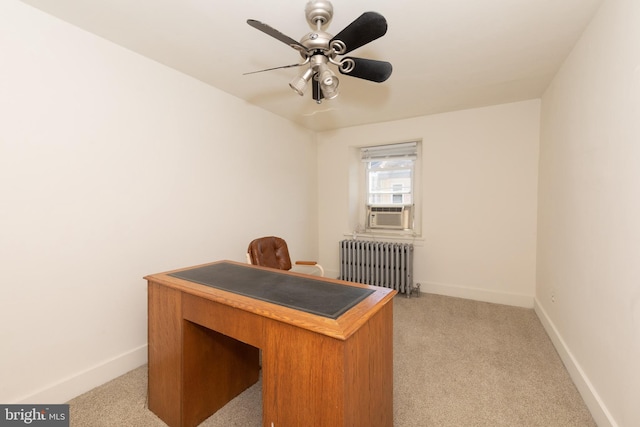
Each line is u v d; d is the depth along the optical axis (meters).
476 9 1.55
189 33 1.78
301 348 1.04
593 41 1.61
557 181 2.26
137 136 2.01
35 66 1.53
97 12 1.57
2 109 1.42
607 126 1.44
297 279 1.58
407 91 2.69
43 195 1.57
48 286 1.60
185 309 1.41
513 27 1.71
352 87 2.59
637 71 1.18
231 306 1.23
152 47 1.93
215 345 1.58
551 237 2.41
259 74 2.34
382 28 1.27
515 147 3.03
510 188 3.07
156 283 1.54
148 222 2.09
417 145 3.71
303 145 3.87
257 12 1.58
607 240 1.42
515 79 2.44
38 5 1.50
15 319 1.49
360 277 3.74
